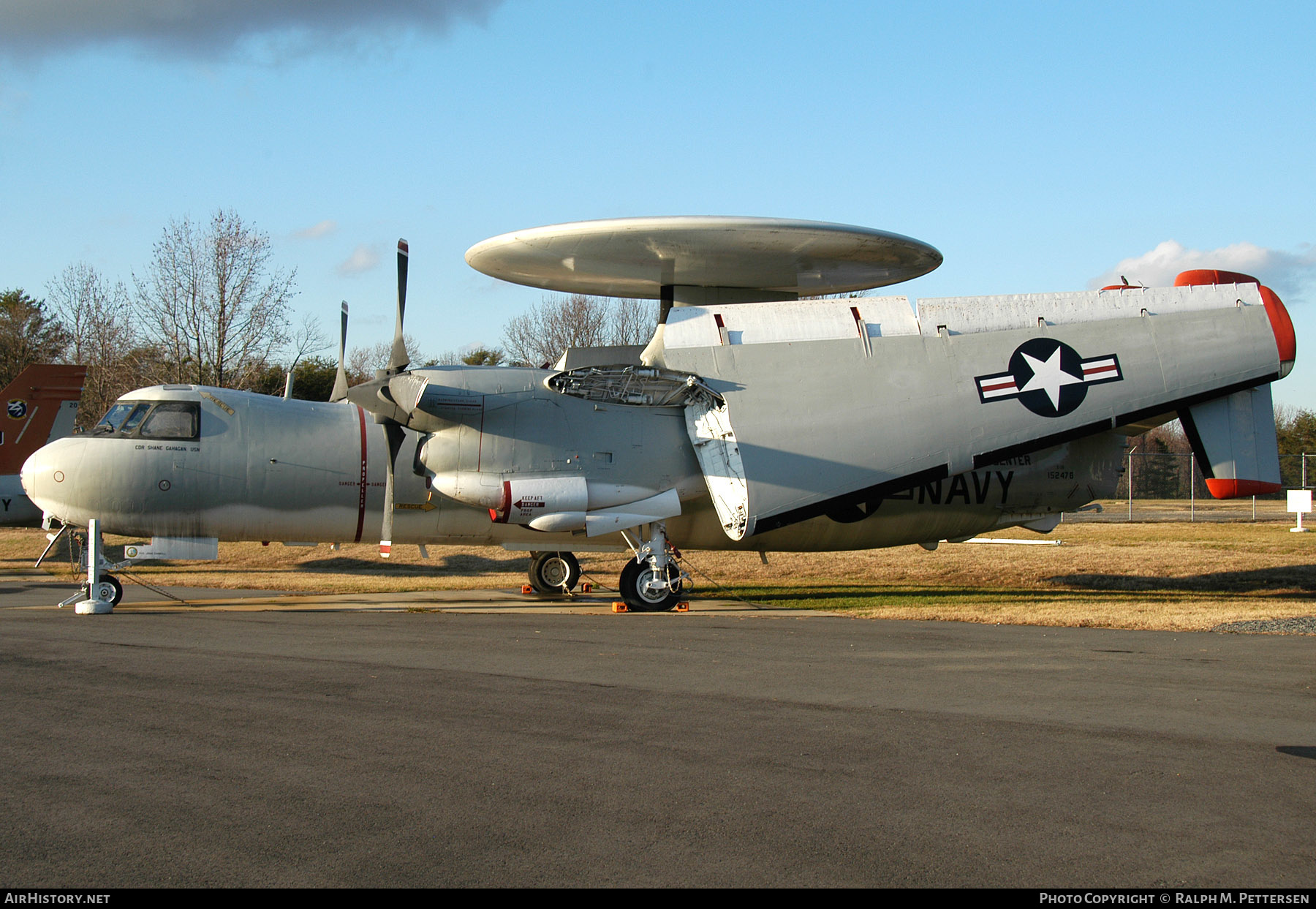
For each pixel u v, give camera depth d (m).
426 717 7.00
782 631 12.23
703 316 15.03
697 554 24.27
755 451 14.42
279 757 5.95
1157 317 15.67
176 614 13.62
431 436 14.84
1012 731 6.79
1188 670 9.36
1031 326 15.42
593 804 5.13
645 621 13.41
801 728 6.80
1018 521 18.02
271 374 34.47
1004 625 13.13
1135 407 15.24
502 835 4.66
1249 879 4.21
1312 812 5.09
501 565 23.31
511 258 14.97
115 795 5.20
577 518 14.93
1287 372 15.70
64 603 14.54
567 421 15.20
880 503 16.95
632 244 14.13
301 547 24.89
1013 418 14.97
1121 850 4.54
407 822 4.83
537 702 7.57
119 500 14.20
